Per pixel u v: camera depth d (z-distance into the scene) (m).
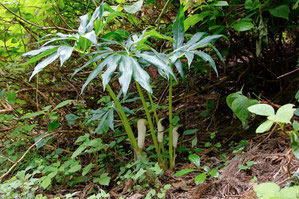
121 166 2.34
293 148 1.19
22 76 2.85
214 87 2.88
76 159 2.64
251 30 2.15
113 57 1.54
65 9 2.87
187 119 2.97
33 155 2.67
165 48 2.98
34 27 2.68
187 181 1.93
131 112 2.23
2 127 2.97
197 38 1.92
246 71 2.57
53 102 2.98
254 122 2.43
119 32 1.89
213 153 2.37
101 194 1.67
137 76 1.43
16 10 2.49
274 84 2.64
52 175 1.93
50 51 1.59
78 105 3.07
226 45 2.50
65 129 2.71
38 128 3.02
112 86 3.25
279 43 2.46
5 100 2.73
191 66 2.78
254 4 1.97
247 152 2.06
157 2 2.76
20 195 1.86
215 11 2.13
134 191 1.91
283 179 1.55
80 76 3.18
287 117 1.04
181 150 2.34
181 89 3.28
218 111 2.89
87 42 1.66
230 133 2.57
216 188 1.74
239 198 1.55
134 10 2.15
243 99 1.59
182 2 2.13
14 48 2.85
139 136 2.11
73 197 2.04
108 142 2.65
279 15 1.92
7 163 2.59
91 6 2.85
